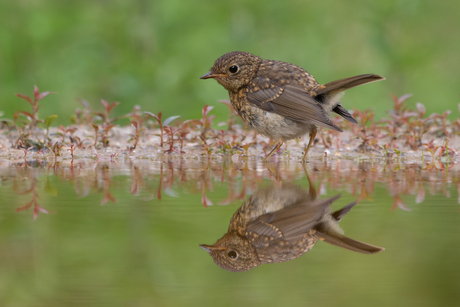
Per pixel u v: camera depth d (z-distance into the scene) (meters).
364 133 12.57
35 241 5.34
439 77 27.17
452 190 7.81
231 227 5.92
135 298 4.25
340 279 4.62
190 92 25.52
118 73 25.66
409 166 10.36
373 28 26.19
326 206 6.82
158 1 27.25
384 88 26.33
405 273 4.75
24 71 25.89
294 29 27.67
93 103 25.59
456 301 4.15
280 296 4.27
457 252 5.10
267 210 6.62
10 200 7.00
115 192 7.55
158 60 26.11
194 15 27.03
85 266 4.78
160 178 8.69
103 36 26.84
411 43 26.67
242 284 4.53
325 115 10.01
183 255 5.14
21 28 26.06
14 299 4.19
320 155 11.78
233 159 11.19
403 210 6.62
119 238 5.45
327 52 27.25
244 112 11.12
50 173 9.08
